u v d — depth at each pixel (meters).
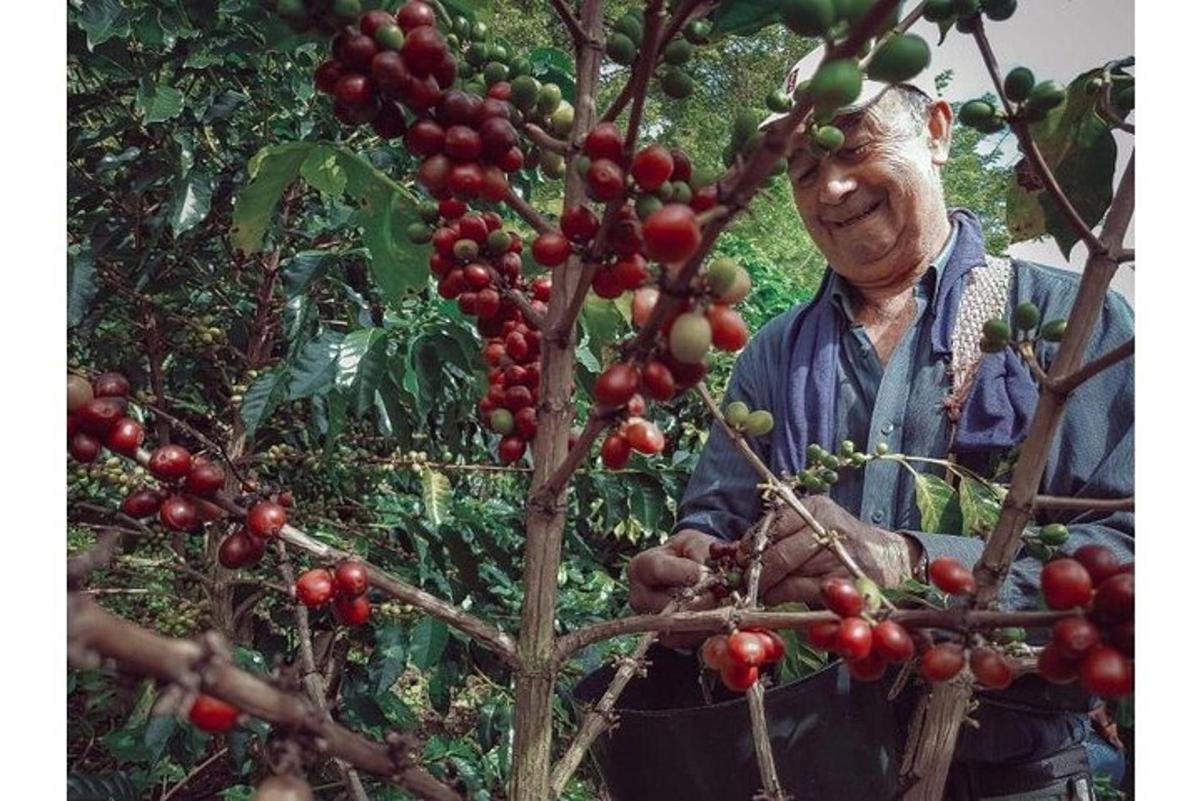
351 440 2.10
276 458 1.96
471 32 0.82
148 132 1.80
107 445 0.69
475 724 2.32
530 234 1.22
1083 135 0.87
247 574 1.97
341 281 1.92
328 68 0.71
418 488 2.38
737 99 1.83
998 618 0.55
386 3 0.88
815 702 0.90
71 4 1.47
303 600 0.71
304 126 1.87
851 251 1.39
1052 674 0.53
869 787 0.90
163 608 1.93
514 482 2.41
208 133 1.95
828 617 0.61
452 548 1.87
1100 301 0.63
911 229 1.36
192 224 1.67
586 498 2.04
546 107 0.78
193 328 2.01
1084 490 1.16
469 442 2.25
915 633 0.65
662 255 0.50
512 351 0.80
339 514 2.23
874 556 0.99
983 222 1.62
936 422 1.31
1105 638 0.51
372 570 0.73
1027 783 1.19
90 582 1.84
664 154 0.60
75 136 1.73
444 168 0.70
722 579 1.00
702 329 0.53
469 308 0.76
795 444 1.40
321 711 0.48
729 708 0.89
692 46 0.77
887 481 1.31
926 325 1.37
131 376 1.99
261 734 1.48
